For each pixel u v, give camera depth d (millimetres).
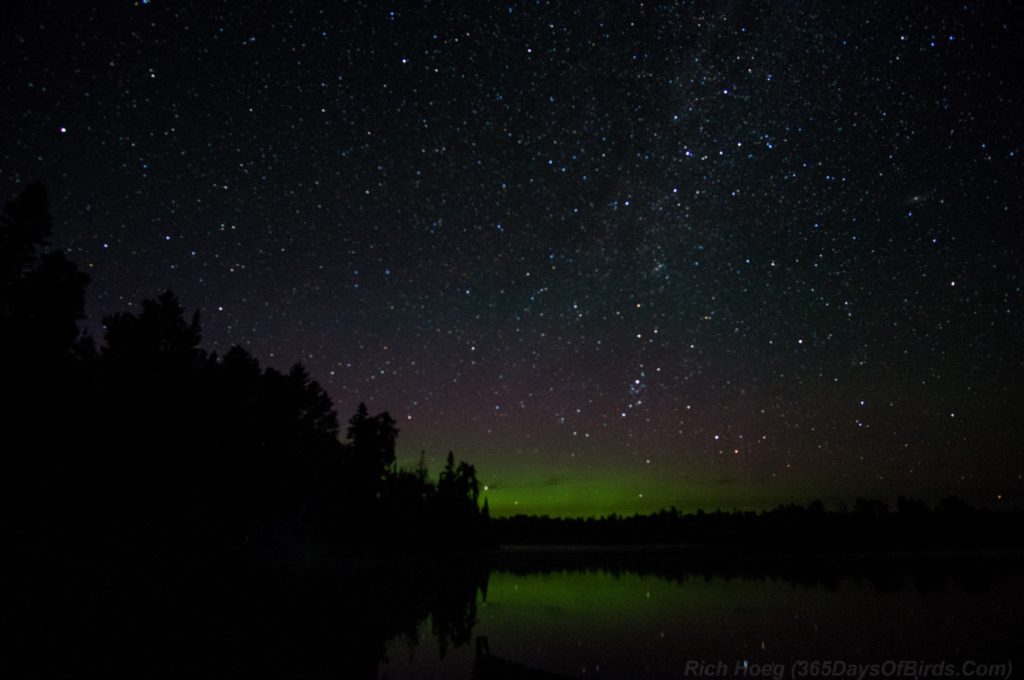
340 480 48875
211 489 32062
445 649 14766
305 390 42438
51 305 23078
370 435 53219
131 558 24609
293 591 24484
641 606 20453
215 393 33219
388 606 21797
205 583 23484
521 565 38688
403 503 57281
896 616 16891
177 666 12906
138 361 29094
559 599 22984
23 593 17594
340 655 14188
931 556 35938
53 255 23484
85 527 23906
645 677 11742
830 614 17578
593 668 12383
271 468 37406
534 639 15430
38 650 13172
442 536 58250
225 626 16812
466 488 65188
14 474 22078
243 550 32719
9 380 22156
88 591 19016
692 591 23984
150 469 27875
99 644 13938
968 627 15047
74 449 24375
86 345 28547
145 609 17906
